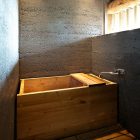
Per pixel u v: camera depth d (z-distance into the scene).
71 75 2.38
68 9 2.44
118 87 1.83
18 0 2.04
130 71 1.61
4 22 0.89
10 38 1.18
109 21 2.70
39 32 2.28
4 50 0.88
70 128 1.58
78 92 1.61
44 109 1.46
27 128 1.41
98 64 2.38
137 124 1.54
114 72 1.90
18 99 1.37
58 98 1.52
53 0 2.33
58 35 2.40
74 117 1.60
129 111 1.65
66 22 2.44
